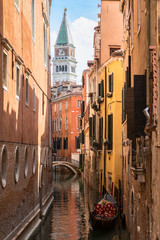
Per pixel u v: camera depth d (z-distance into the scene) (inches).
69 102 2605.8
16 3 625.3
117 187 966.4
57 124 2844.5
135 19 606.9
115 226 773.3
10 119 566.9
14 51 587.2
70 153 2564.0
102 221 760.3
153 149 399.2
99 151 1219.9
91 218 788.6
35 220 804.6
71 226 844.6
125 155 764.6
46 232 781.9
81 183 1843.0
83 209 1076.5
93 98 1453.0
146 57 462.9
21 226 650.2
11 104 575.5
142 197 492.1
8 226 547.8
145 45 486.3
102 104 1173.1
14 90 599.2
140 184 512.7
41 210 893.8
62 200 1262.3
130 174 649.6
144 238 469.7
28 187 729.6
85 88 1916.8
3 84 522.6
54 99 2876.5
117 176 978.1
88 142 1675.7
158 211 365.7
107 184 1073.5
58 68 5816.9
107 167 1079.0
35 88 840.9
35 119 839.7
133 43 642.8
